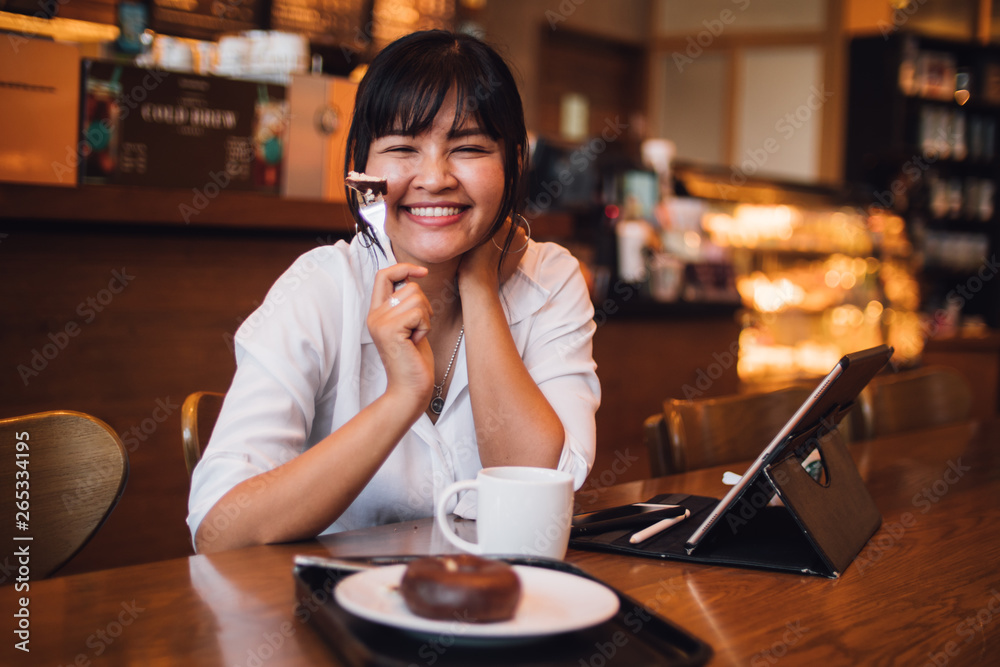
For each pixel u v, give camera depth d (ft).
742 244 15.90
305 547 3.00
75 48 6.72
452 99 3.52
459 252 3.70
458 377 4.07
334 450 3.05
